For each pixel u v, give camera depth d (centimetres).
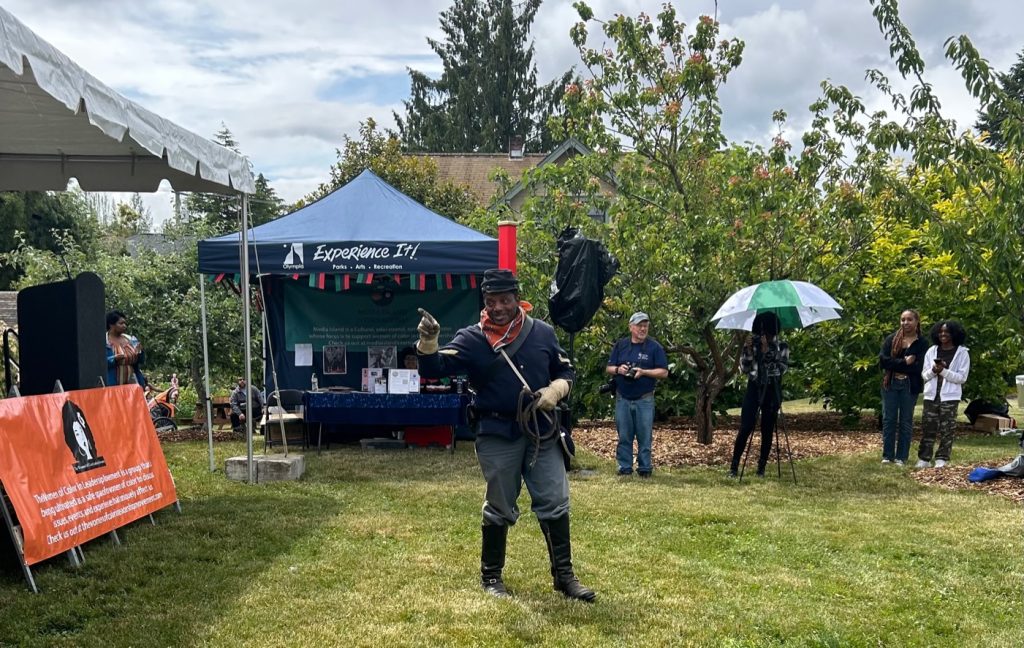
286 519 676
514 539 627
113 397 642
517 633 450
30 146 782
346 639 437
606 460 1030
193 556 572
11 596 487
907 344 998
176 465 923
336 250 1009
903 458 1005
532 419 493
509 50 4544
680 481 889
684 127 1161
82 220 3064
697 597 511
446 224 1099
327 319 1173
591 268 866
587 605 493
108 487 602
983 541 637
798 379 1386
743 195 1068
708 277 1043
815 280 1091
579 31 1145
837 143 1064
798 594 520
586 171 1163
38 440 541
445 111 4684
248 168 800
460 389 1031
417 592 509
